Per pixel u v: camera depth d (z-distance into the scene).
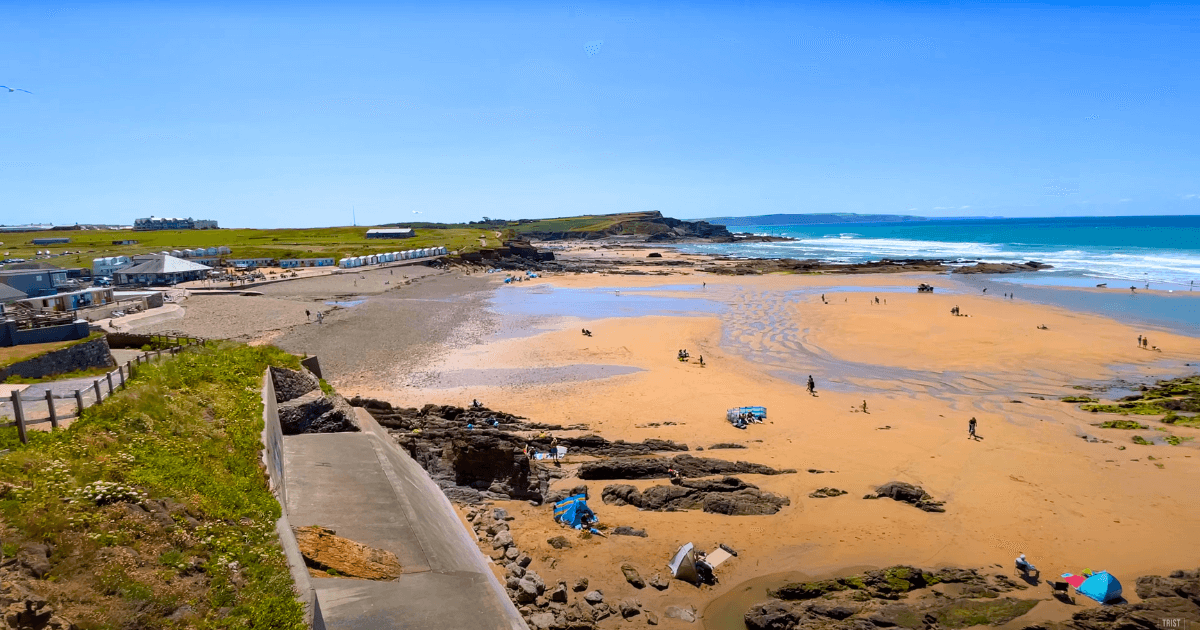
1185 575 22.77
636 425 39.97
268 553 11.76
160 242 176.25
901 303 86.06
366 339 64.31
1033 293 93.19
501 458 29.28
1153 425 38.75
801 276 125.81
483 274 137.75
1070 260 142.00
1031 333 64.44
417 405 43.75
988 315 74.81
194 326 67.25
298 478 18.58
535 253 177.75
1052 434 37.66
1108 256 150.50
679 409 43.19
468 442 29.64
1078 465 32.81
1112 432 37.84
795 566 23.75
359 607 12.75
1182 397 43.56
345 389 47.41
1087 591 21.70
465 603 13.74
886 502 28.86
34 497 10.34
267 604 10.27
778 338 66.19
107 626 8.48
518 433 37.94
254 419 17.75
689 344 63.56
